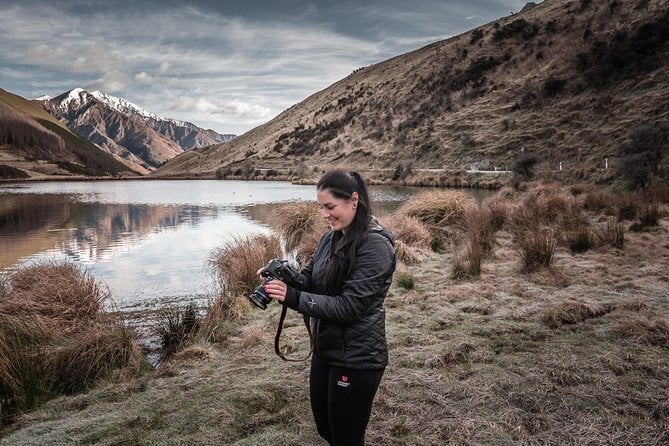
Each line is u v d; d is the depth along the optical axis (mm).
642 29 48938
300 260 9375
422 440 3088
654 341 4441
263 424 3393
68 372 4508
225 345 5203
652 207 11531
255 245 8938
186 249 12469
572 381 3775
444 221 11820
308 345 4910
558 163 35344
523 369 4004
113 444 3195
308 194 37094
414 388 3781
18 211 24391
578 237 9062
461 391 3689
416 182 44094
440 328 5234
